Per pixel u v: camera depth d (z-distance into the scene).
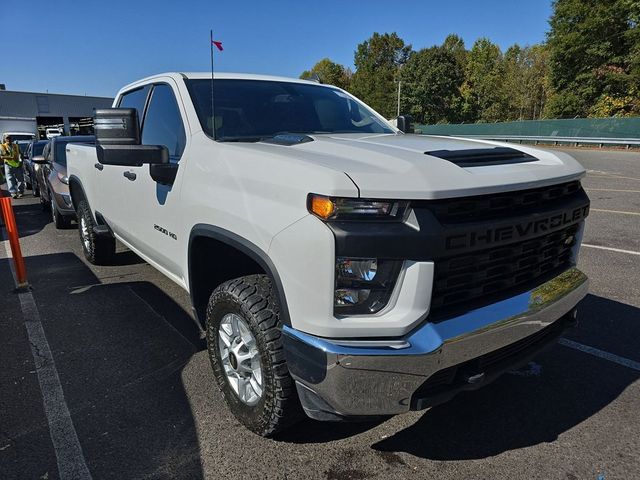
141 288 5.07
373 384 1.96
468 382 2.15
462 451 2.53
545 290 2.42
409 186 1.90
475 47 60.47
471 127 36.06
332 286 1.94
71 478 2.34
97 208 4.98
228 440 2.61
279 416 2.34
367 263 1.94
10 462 2.45
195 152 2.87
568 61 37.25
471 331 2.06
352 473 2.37
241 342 2.57
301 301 2.02
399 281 1.94
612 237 6.98
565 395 3.04
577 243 2.80
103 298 4.79
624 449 2.53
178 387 3.14
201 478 2.34
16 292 4.99
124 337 3.90
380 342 1.96
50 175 8.53
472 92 59.06
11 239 4.96
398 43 74.69
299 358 2.04
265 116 3.32
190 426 2.73
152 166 3.16
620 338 3.78
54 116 40.47
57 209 8.23
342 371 1.94
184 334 3.95
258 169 2.29
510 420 2.79
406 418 2.82
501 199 2.16
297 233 2.00
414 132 4.05
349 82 80.50
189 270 2.93
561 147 29.41
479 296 2.23
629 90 34.06
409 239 1.89
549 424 2.75
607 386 3.13
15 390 3.13
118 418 2.81
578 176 2.61
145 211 3.58
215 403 2.96
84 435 2.66
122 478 2.34
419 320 1.98
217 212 2.51
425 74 55.25
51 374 3.32
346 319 1.96
